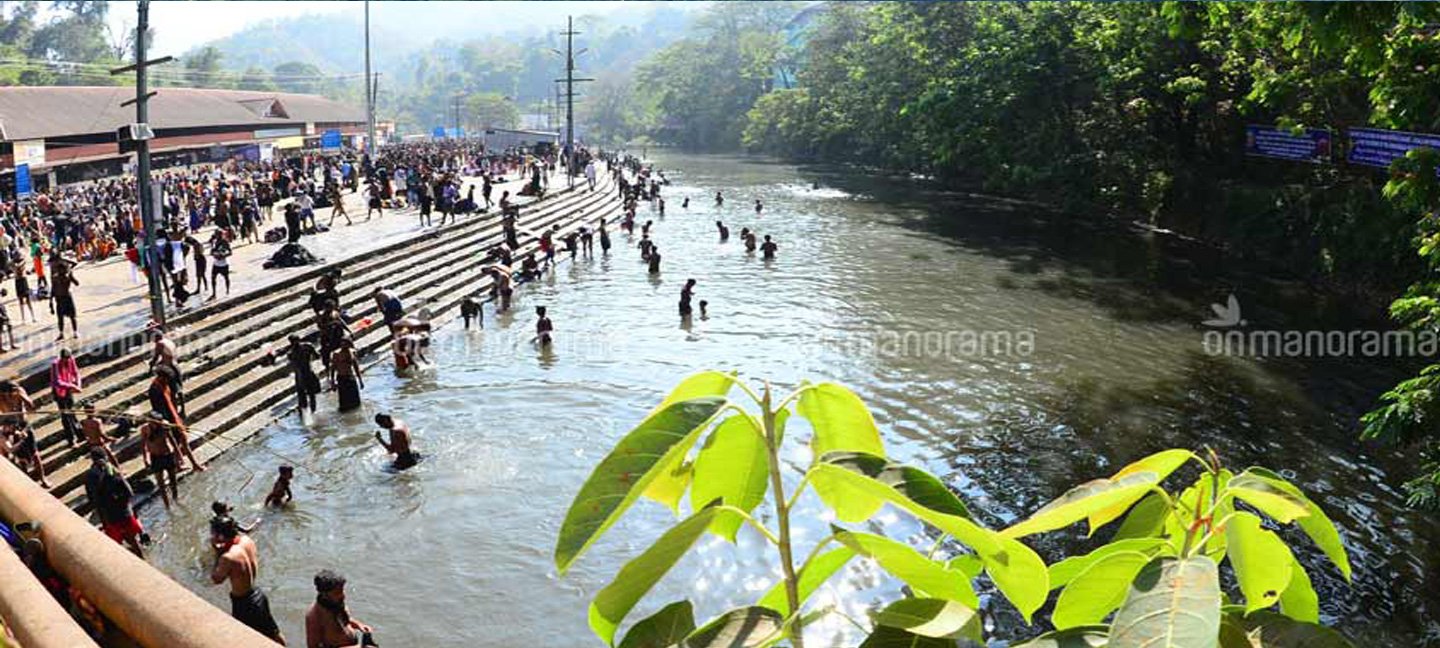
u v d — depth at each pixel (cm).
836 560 187
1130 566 172
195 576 1294
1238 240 3562
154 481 1556
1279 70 2539
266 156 6594
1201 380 2153
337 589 998
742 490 184
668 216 5138
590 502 145
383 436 1809
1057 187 4775
